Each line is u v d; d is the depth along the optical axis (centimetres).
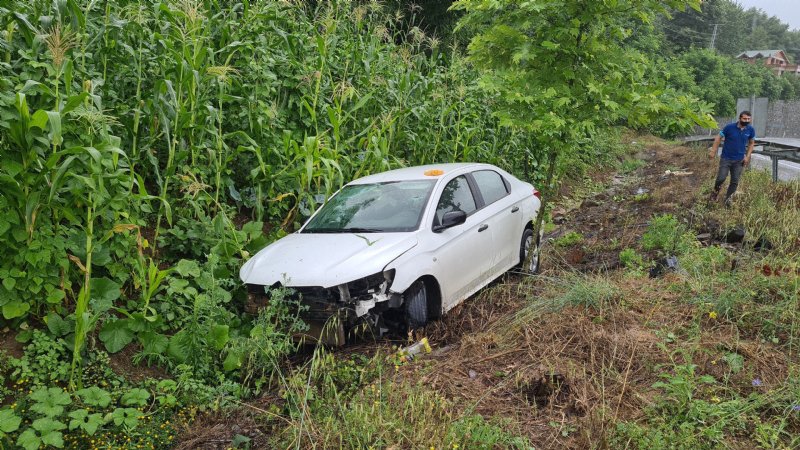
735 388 388
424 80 1020
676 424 357
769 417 362
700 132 4153
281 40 823
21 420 391
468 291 601
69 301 506
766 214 772
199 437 411
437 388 416
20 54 504
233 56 751
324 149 723
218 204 633
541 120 652
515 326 505
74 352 431
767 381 395
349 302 487
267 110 704
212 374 491
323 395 420
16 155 454
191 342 490
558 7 645
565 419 376
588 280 574
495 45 702
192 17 618
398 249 516
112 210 514
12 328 462
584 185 1571
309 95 803
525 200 737
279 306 485
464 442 341
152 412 431
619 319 495
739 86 5044
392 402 391
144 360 494
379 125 906
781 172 1435
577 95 679
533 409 390
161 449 401
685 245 703
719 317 487
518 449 343
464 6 704
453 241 574
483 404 396
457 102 1023
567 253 823
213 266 524
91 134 466
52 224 492
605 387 403
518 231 702
